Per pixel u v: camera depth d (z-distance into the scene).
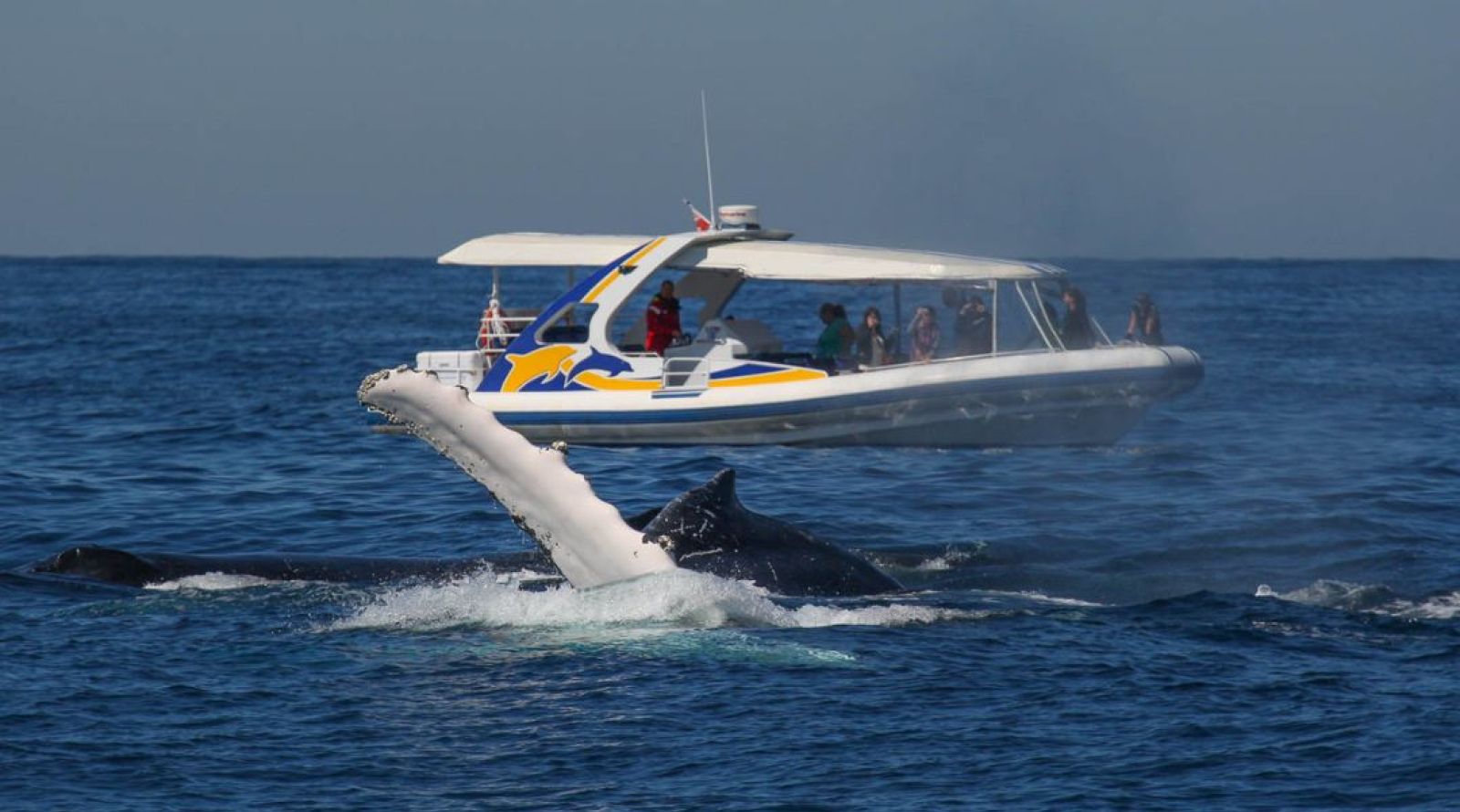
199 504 75.38
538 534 46.00
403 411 44.41
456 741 37.91
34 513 72.31
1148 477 85.25
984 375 94.69
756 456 94.75
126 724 39.09
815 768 36.03
